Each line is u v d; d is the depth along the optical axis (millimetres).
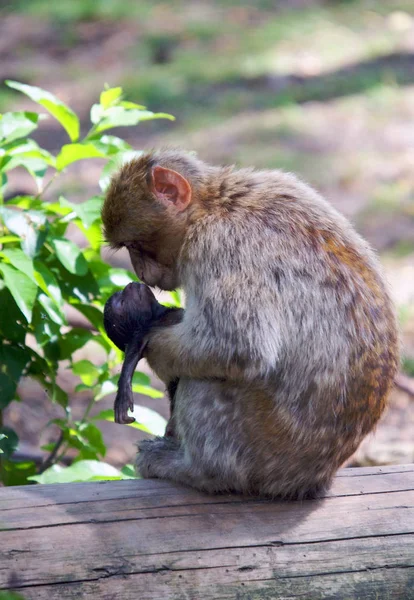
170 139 32375
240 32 42344
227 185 9320
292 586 8016
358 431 8703
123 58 40719
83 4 46250
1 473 11289
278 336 8352
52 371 11016
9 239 9859
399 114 32875
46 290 9641
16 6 47344
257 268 8539
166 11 45750
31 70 40250
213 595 7828
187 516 8258
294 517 8430
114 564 7691
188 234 9086
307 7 45188
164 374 9055
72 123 10703
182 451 9047
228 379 8594
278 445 8516
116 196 9602
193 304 8820
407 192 27141
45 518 7891
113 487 8516
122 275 11016
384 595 8180
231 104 34750
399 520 8508
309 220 8844
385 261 23344
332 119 32688
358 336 8508
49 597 7449
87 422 11492
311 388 8414
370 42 40312
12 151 10375
